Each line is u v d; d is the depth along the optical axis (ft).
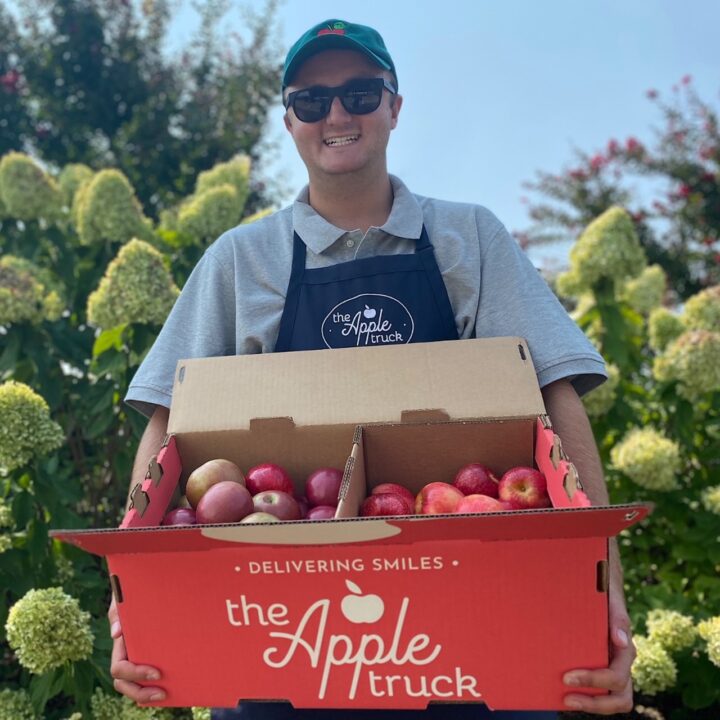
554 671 4.33
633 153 32.60
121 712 8.29
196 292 7.10
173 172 30.55
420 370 6.11
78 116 30.14
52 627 7.56
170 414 6.23
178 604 4.49
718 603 10.43
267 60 33.96
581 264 13.50
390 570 4.25
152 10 32.53
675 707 10.52
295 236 6.99
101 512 12.37
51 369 11.55
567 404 6.16
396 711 5.50
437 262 6.77
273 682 4.58
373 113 6.70
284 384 6.17
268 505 5.52
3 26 30.01
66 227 15.52
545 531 3.98
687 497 11.25
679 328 13.69
